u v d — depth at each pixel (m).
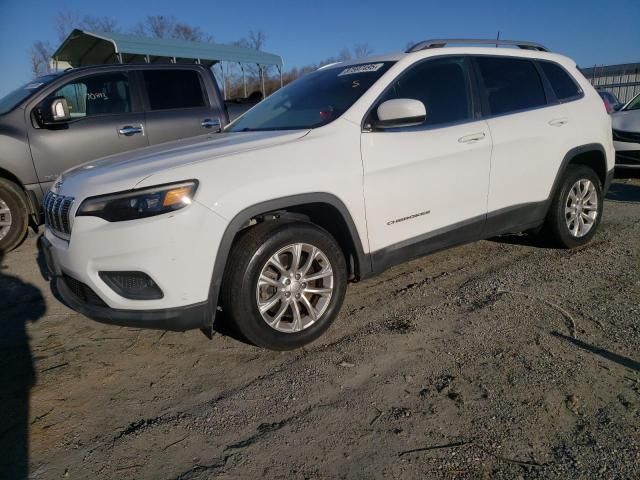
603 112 4.79
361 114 3.32
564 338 3.09
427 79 3.72
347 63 4.06
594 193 4.75
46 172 5.33
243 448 2.27
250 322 2.89
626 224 5.59
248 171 2.82
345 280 3.25
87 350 3.26
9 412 2.62
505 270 4.28
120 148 5.74
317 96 3.75
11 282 4.50
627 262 4.34
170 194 2.62
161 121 6.02
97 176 2.89
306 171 2.98
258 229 2.91
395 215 3.39
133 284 2.70
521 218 4.21
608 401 2.48
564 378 2.67
